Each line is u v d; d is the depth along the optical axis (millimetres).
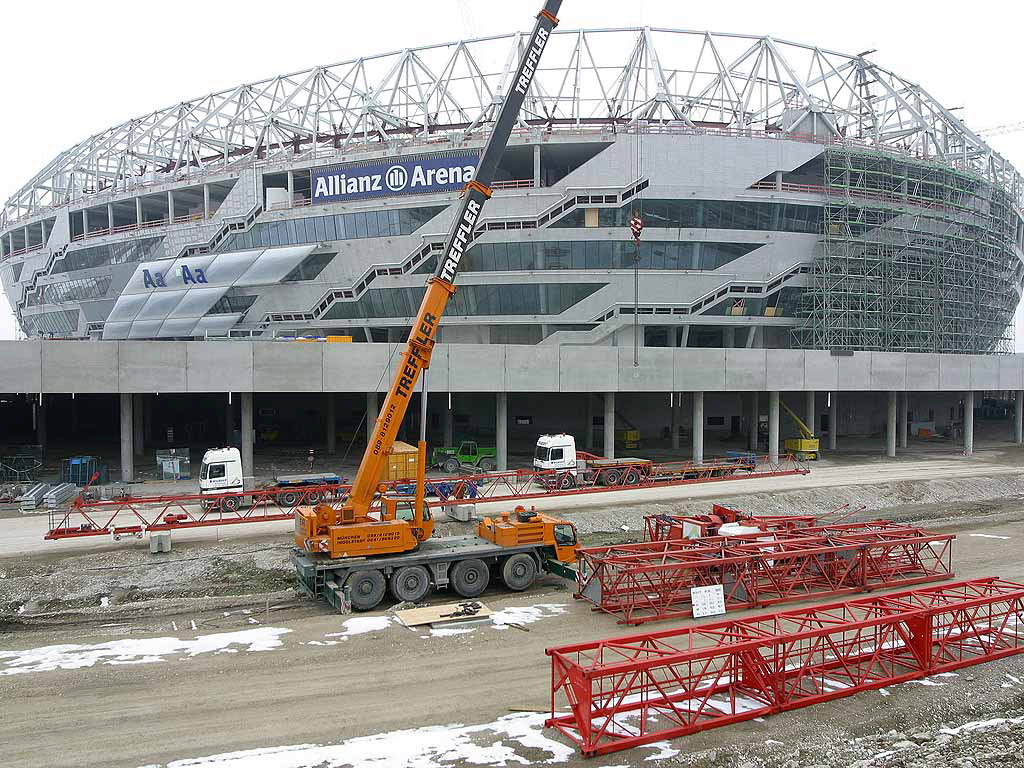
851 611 21484
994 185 77125
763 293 61594
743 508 38188
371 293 63438
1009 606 19422
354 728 14133
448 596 23250
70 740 13578
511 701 15500
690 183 59500
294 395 70062
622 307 60625
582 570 23141
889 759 13211
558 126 66688
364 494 22594
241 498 35688
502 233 60281
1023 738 14148
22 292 93000
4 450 53844
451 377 46031
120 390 41125
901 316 63969
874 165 65500
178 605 22750
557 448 41344
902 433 65500
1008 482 47219
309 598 23469
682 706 15203
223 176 69312
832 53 71812
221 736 13742
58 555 27188
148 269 71750
